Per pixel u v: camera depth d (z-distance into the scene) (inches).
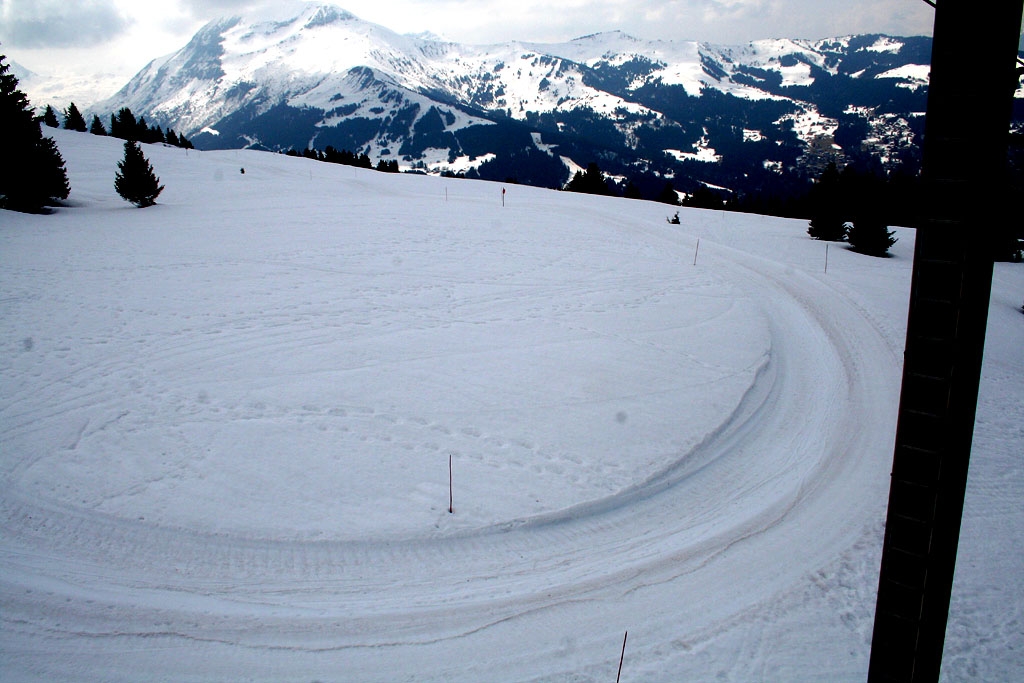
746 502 346.3
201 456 358.6
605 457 381.7
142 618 242.8
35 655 222.7
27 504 309.0
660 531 317.1
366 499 326.0
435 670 222.5
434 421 414.9
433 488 339.0
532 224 1148.5
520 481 350.3
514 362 521.7
